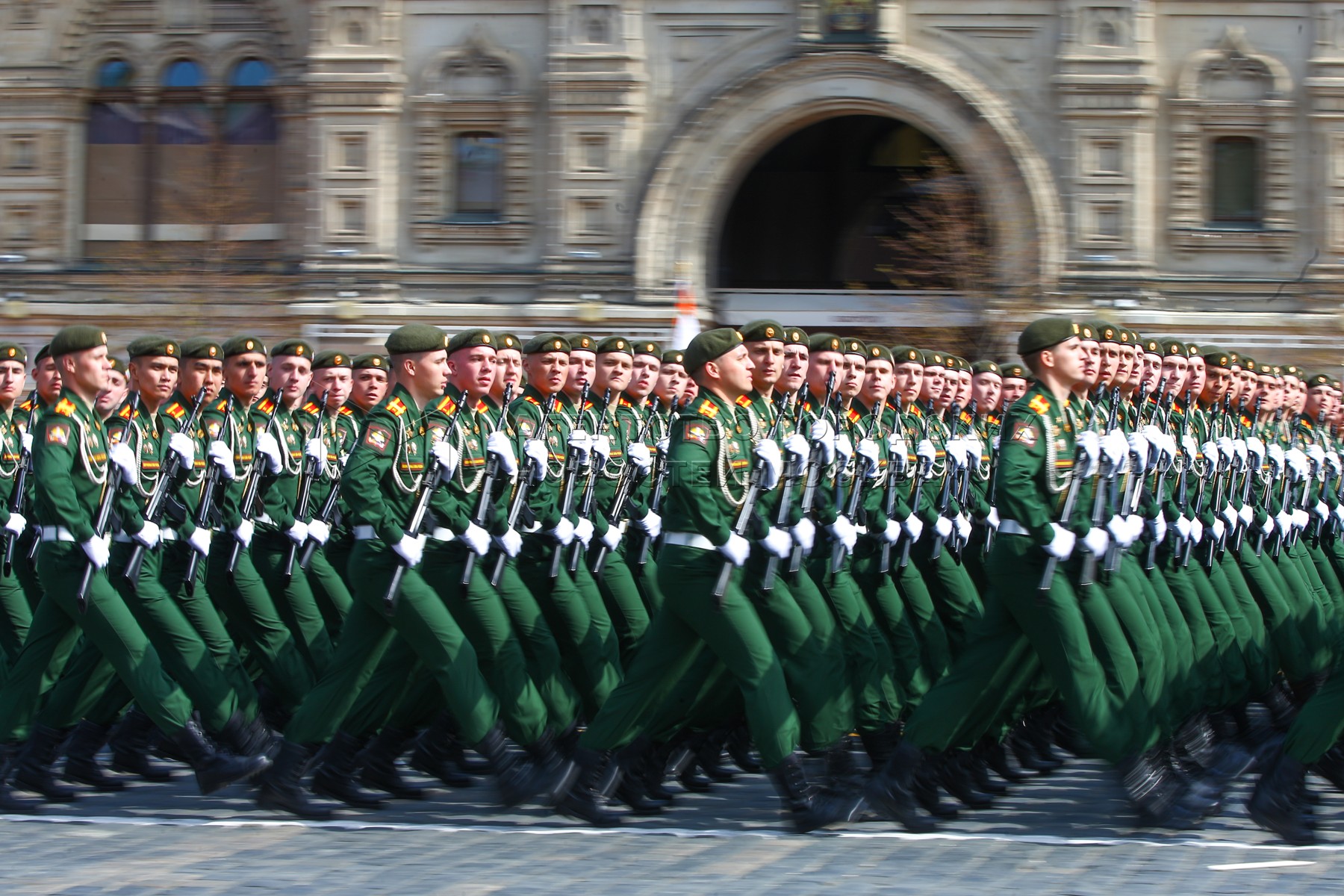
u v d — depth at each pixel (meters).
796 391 11.59
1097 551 10.37
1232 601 13.49
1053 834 10.62
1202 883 9.09
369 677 11.25
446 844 10.21
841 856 9.80
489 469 11.42
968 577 14.02
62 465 10.94
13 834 10.56
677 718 11.29
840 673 11.06
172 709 11.26
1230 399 14.31
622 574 13.05
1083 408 11.38
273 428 13.16
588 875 9.29
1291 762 10.12
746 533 10.63
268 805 11.11
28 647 11.55
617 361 13.45
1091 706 10.39
